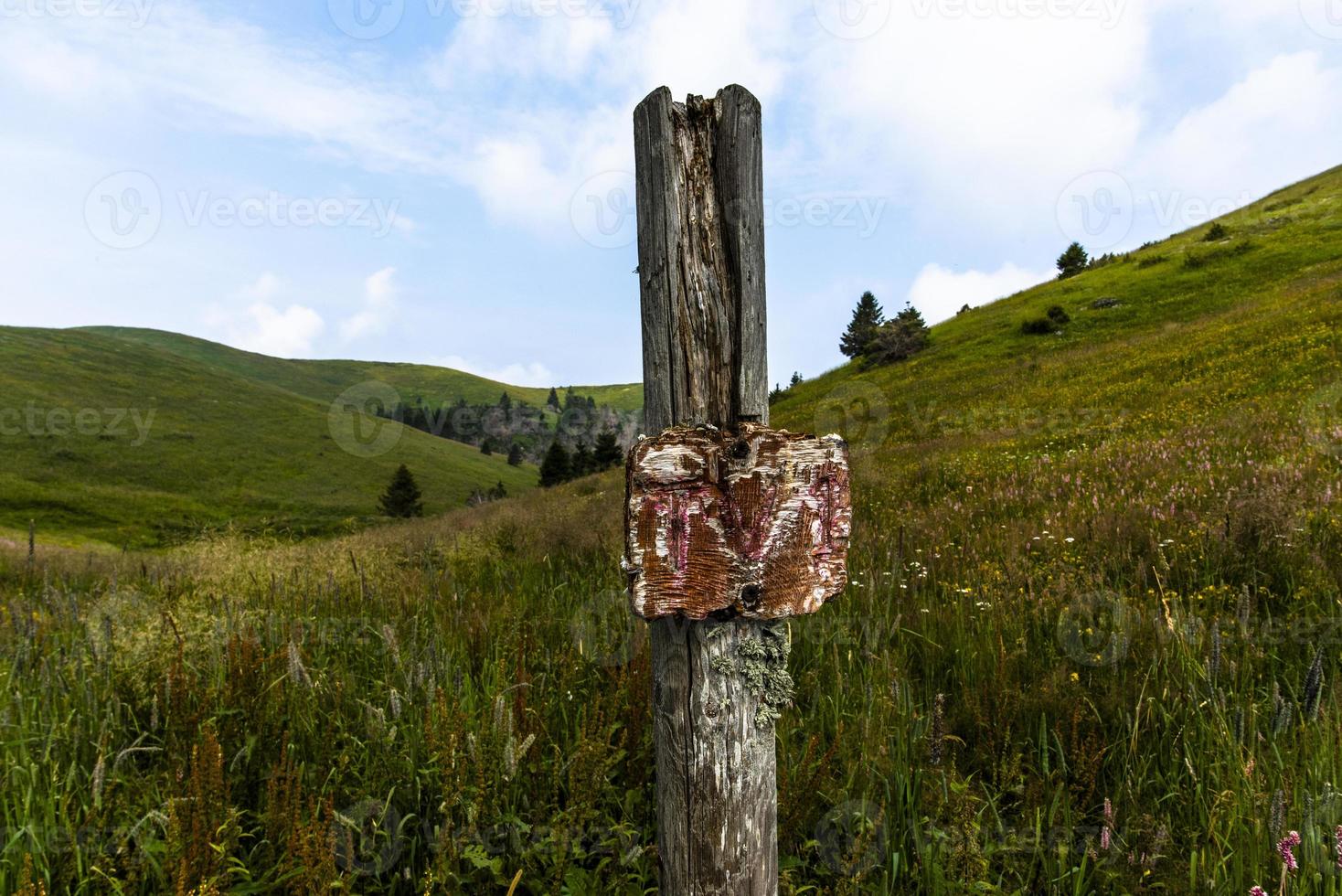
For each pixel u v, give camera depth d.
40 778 2.58
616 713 2.80
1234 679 3.18
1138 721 2.91
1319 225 44.97
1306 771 2.52
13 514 57.94
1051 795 2.64
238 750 2.69
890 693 3.12
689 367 1.67
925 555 6.07
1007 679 3.41
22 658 3.45
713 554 1.63
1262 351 18.80
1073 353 33.81
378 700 3.13
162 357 109.94
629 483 1.63
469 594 5.71
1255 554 4.87
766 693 1.72
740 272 1.68
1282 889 1.99
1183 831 2.52
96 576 9.04
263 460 82.44
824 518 1.70
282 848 2.25
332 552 8.89
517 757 2.35
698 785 1.68
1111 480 8.77
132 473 71.69
